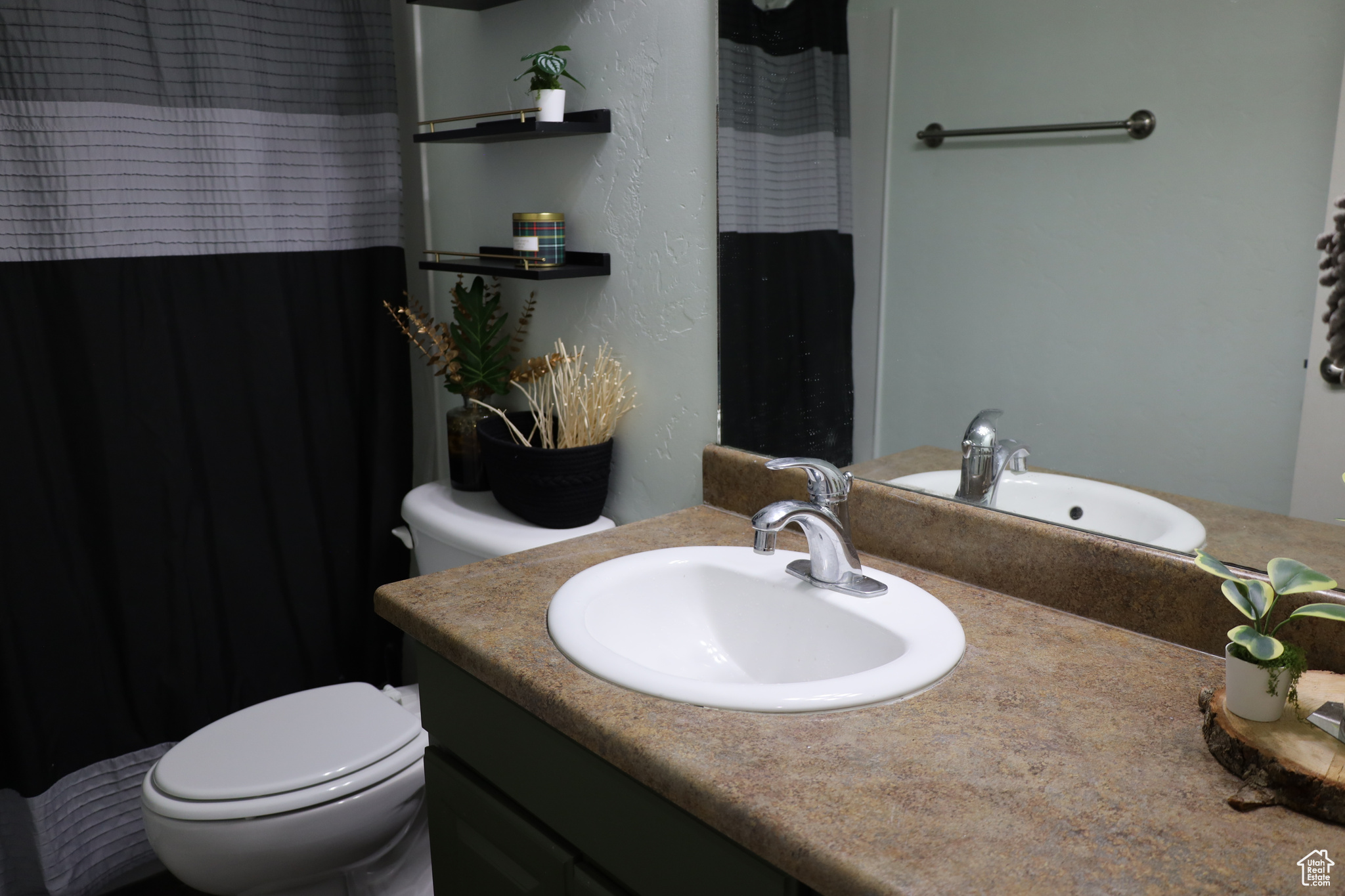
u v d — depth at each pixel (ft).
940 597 3.78
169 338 5.88
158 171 5.69
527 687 3.10
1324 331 2.93
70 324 5.53
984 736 2.75
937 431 3.98
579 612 3.55
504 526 5.62
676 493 5.32
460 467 6.22
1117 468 3.46
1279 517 3.11
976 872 2.18
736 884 2.60
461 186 6.52
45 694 5.79
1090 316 3.43
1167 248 3.20
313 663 6.83
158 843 4.85
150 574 6.04
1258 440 3.12
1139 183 3.23
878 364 4.15
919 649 3.19
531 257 5.34
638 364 5.38
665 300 5.12
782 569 3.93
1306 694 2.74
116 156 5.50
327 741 5.25
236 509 6.33
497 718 3.43
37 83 5.20
